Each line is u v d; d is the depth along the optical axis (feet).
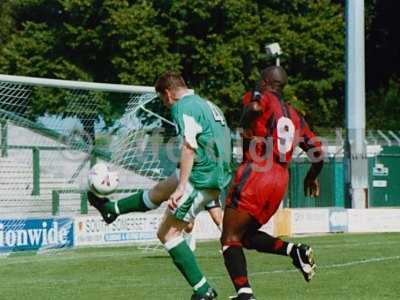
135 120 155.74
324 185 223.10
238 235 62.39
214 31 309.42
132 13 299.58
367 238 166.20
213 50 305.53
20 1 328.29
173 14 305.53
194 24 307.17
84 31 303.27
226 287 85.71
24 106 167.02
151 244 148.97
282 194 62.59
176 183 65.87
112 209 68.08
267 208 62.13
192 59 307.17
